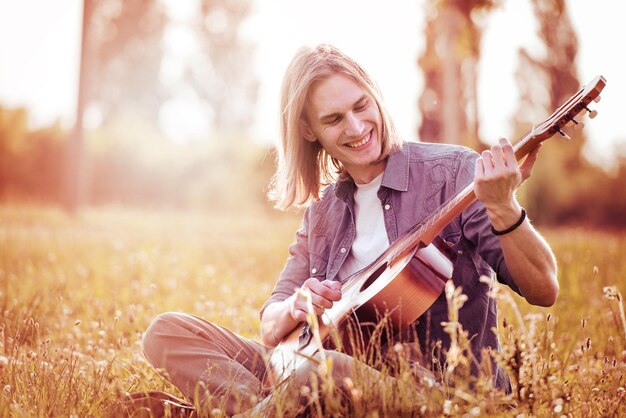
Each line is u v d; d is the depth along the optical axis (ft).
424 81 76.02
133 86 153.17
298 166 10.50
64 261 26.22
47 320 15.37
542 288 8.23
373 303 8.74
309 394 7.61
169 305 17.69
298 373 8.04
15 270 23.54
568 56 98.63
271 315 10.25
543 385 7.91
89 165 86.84
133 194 87.81
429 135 76.02
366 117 9.56
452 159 9.62
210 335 9.61
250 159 86.69
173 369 9.21
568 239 39.65
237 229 51.44
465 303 9.08
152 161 87.61
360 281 9.50
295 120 9.98
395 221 9.72
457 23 52.80
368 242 10.07
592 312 15.52
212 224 55.67
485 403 7.22
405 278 8.69
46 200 83.61
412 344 8.70
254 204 84.89
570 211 76.84
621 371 8.93
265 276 25.05
